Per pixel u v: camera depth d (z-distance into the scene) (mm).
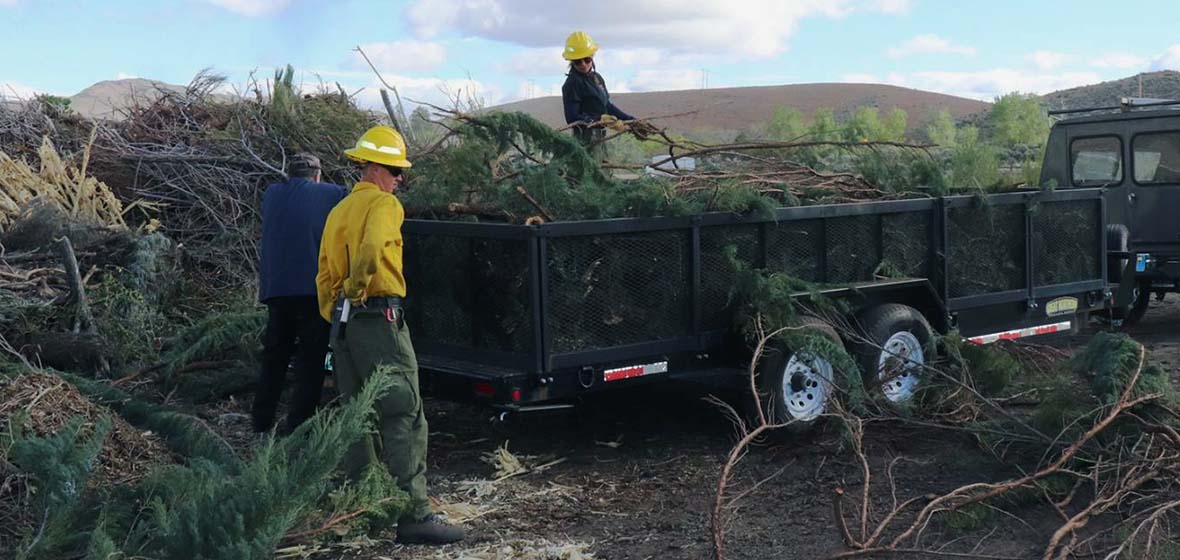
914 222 7395
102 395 6176
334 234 5180
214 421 7281
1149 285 11172
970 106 88000
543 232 5797
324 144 11180
